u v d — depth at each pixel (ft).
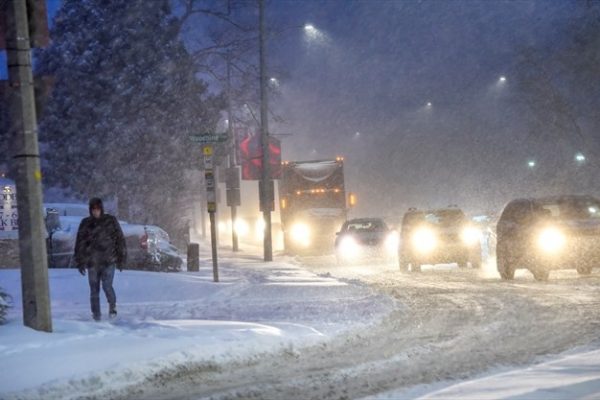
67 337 59.82
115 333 63.87
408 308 87.25
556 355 55.62
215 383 51.31
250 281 125.70
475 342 63.31
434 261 145.38
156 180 202.49
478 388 43.37
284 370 55.06
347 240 179.73
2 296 64.69
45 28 62.28
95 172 194.90
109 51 196.34
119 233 80.02
